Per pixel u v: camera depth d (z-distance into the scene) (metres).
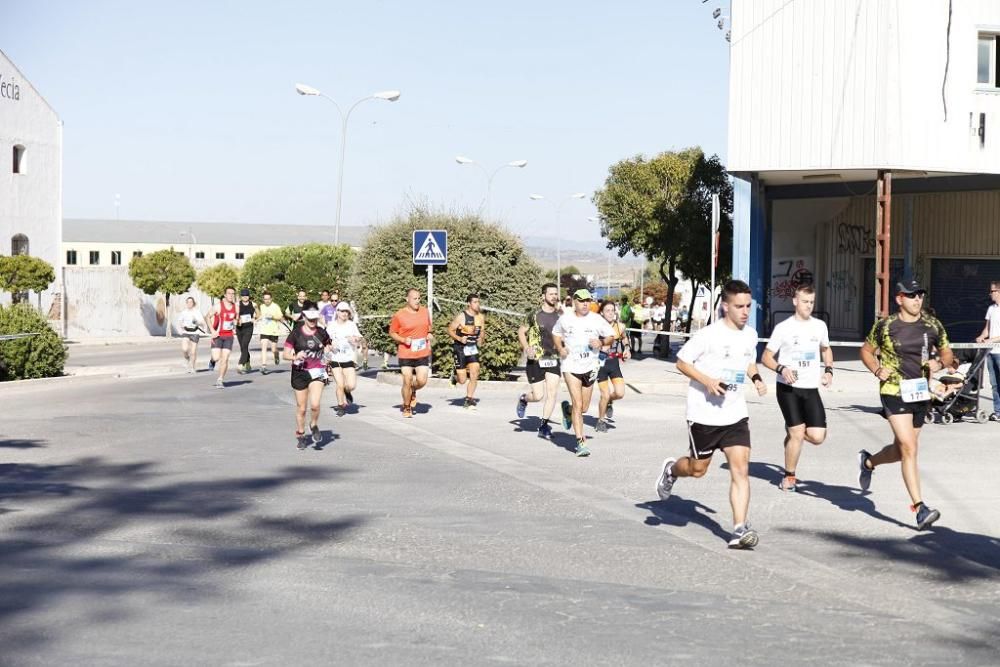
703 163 43.22
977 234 30.09
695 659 5.66
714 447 8.45
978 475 11.57
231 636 5.98
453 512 9.57
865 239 33.69
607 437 14.65
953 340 30.66
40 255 53.94
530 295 24.66
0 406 18.42
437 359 23.27
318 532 8.70
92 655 5.63
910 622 6.40
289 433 14.95
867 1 24.11
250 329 27.02
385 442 14.10
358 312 25.16
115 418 16.58
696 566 7.74
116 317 56.66
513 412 17.64
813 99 25.06
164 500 10.02
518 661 5.59
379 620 6.31
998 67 24.75
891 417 9.08
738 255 28.94
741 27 26.11
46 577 7.22
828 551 8.23
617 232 43.69
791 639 6.04
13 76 52.12
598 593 6.98
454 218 24.77
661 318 53.88
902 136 24.02
